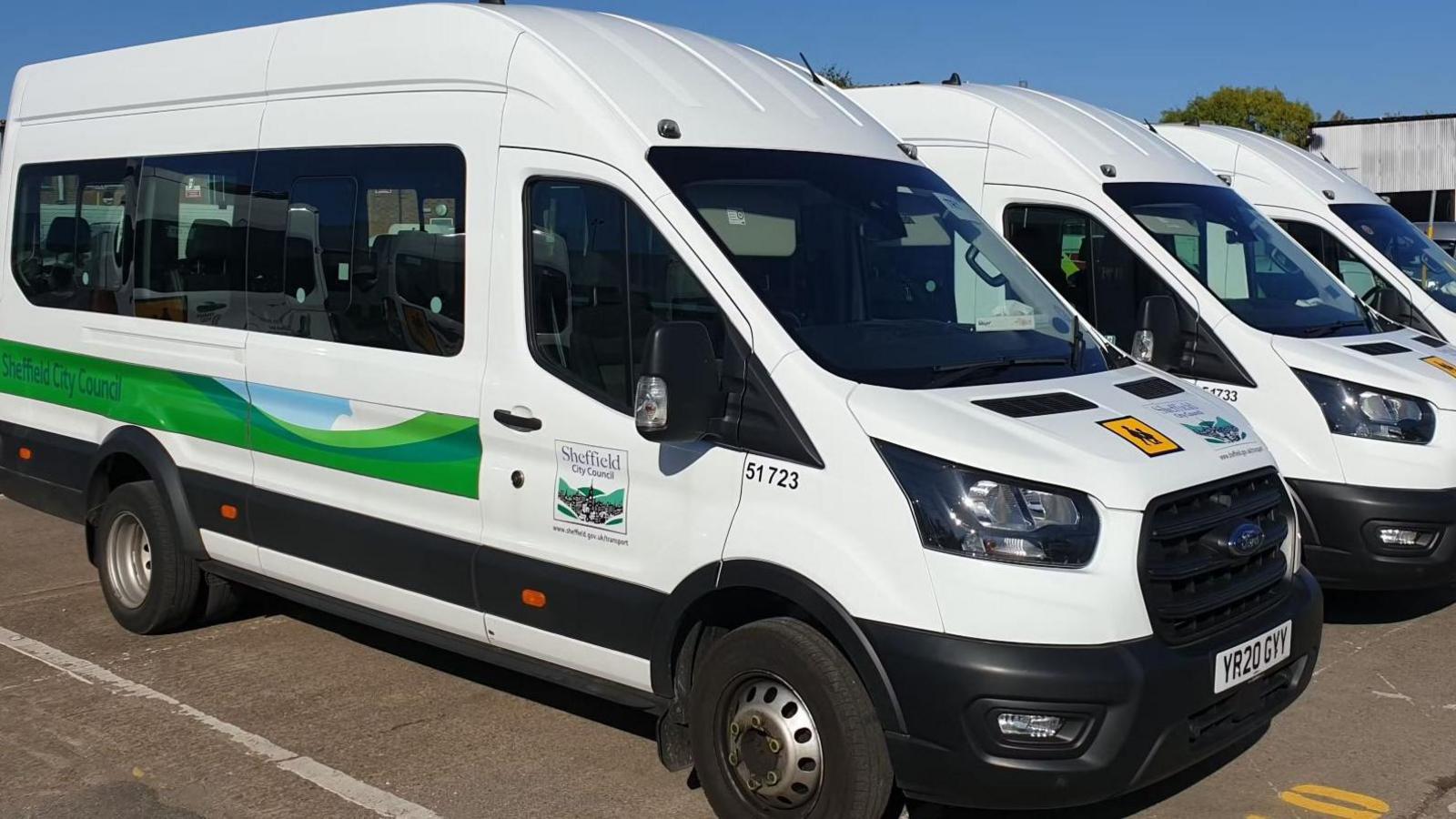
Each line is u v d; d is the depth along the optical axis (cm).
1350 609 750
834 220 501
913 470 416
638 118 495
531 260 512
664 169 483
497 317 519
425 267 549
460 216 536
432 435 542
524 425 507
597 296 490
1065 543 406
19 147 792
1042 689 396
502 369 516
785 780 440
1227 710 440
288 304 611
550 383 500
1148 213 781
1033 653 399
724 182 489
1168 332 606
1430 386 680
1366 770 531
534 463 507
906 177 549
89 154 736
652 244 477
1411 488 670
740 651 450
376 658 673
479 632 536
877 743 423
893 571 414
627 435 477
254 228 628
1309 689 621
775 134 524
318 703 608
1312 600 484
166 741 563
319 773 530
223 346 638
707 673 461
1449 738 563
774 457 441
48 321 751
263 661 668
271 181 622
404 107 564
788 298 466
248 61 645
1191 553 435
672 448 464
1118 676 400
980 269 532
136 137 706
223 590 706
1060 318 538
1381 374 686
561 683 510
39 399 762
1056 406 449
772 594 451
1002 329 512
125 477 726
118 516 706
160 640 702
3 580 827
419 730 577
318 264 597
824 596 425
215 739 565
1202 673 421
